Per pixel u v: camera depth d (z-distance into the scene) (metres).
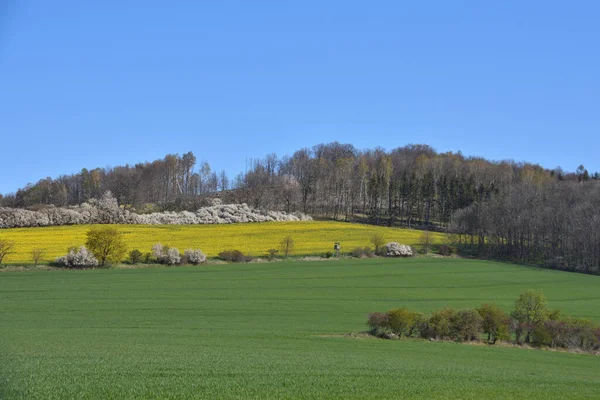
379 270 78.75
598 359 40.34
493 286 71.50
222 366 26.84
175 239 94.25
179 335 39.28
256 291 61.91
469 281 74.19
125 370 24.73
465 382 26.22
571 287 72.88
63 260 70.44
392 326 43.22
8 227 100.56
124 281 64.31
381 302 58.94
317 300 58.50
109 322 44.41
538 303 46.41
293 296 60.12
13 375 22.78
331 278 71.50
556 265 93.12
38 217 103.31
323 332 43.62
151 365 26.28
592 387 27.56
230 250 84.38
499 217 104.88
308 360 30.39
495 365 33.47
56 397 19.44
